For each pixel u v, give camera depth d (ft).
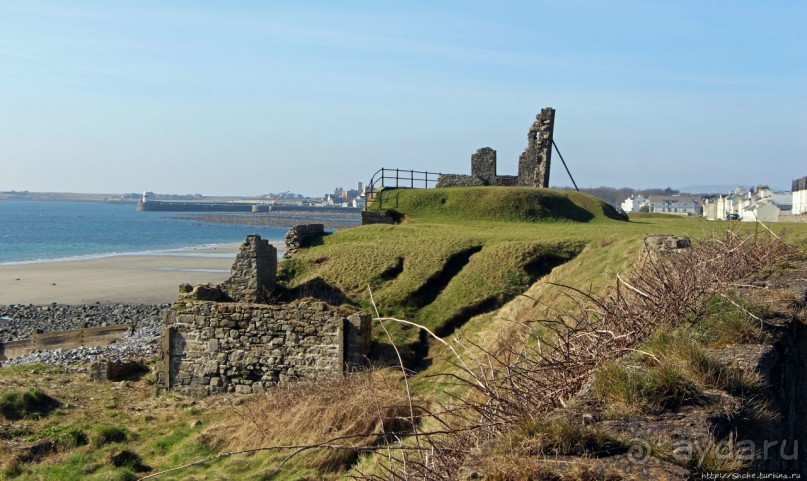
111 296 155.84
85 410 59.16
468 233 103.86
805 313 28.35
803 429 25.80
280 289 86.99
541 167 160.04
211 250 289.74
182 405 61.05
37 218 620.49
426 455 20.95
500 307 75.00
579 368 21.86
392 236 104.47
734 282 31.73
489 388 21.66
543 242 87.20
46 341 102.22
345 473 39.75
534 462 15.03
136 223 551.18
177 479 42.55
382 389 48.96
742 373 20.43
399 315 76.69
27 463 47.24
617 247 68.54
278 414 49.57
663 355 21.09
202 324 65.36
